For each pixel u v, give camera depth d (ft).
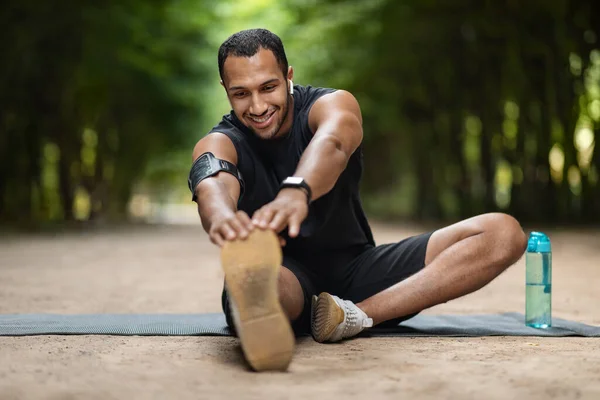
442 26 61.57
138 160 89.76
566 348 10.03
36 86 64.90
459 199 73.00
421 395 7.30
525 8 59.21
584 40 59.77
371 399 7.14
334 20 63.57
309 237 10.93
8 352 9.55
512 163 66.23
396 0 60.13
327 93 10.41
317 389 7.54
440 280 10.82
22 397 7.22
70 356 9.30
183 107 83.46
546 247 12.01
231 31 76.33
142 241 46.68
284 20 72.38
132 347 10.02
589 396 7.27
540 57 61.87
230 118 10.77
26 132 66.33
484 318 13.34
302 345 10.21
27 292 18.22
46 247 38.73
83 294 18.06
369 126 87.56
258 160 10.55
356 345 10.23
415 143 80.28
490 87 66.39
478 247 10.80
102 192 83.92
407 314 11.05
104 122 81.82
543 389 7.53
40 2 56.65
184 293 18.69
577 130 66.23
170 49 74.02
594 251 33.63
